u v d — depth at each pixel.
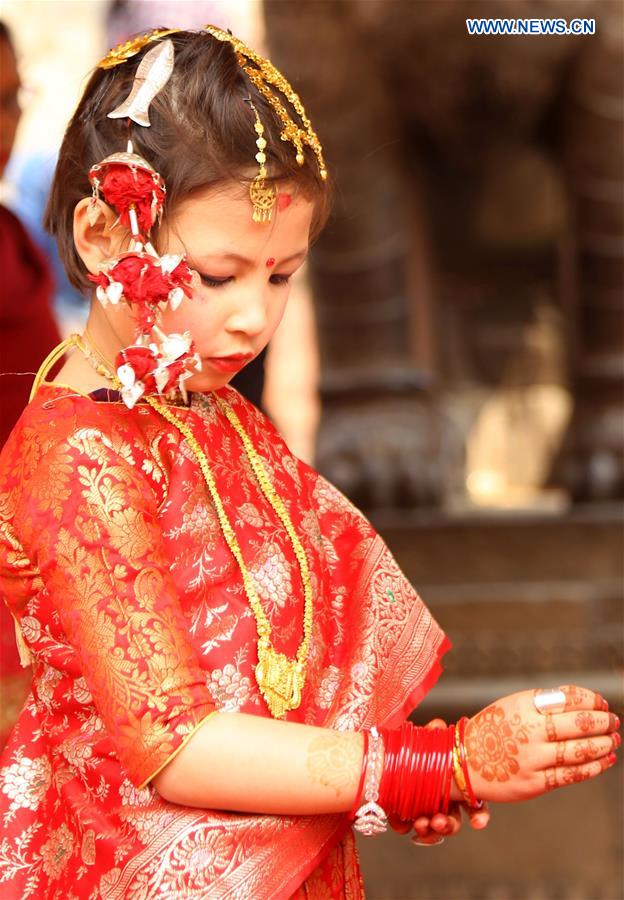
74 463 1.56
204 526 1.63
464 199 5.73
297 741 1.53
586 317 5.43
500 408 6.25
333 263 5.43
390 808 1.55
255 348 1.62
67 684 1.62
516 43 5.06
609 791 4.33
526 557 5.12
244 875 1.53
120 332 1.63
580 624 4.98
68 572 1.54
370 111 5.18
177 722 1.49
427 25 5.00
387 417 5.49
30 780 1.67
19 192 4.93
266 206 1.55
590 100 5.17
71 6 6.63
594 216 5.32
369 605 1.81
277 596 1.66
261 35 5.16
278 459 1.82
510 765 1.54
